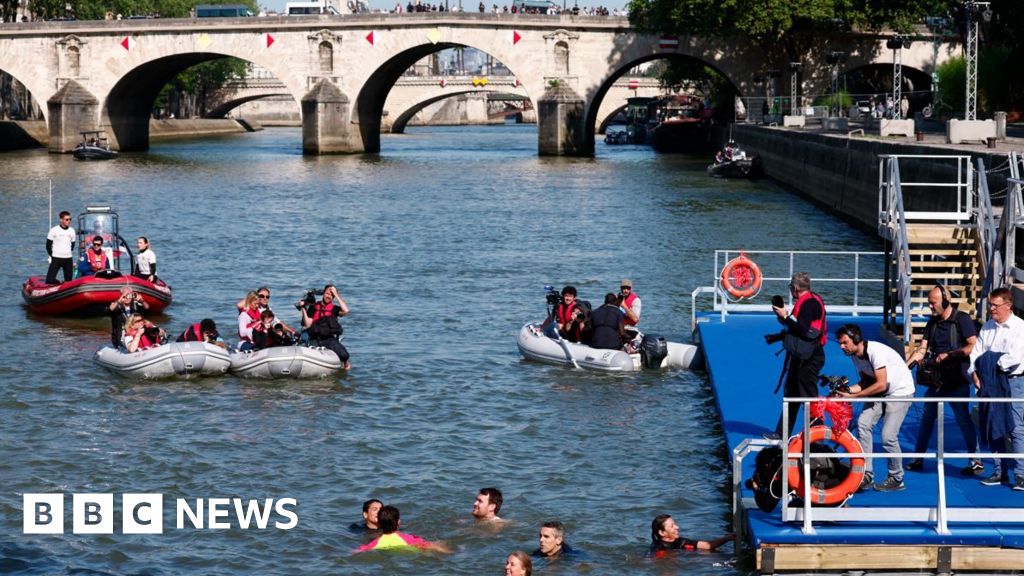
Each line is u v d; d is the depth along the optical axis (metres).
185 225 62.66
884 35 116.31
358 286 43.59
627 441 23.91
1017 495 17.08
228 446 23.75
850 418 16.97
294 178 93.94
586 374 29.27
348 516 19.98
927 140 58.84
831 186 67.31
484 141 163.62
